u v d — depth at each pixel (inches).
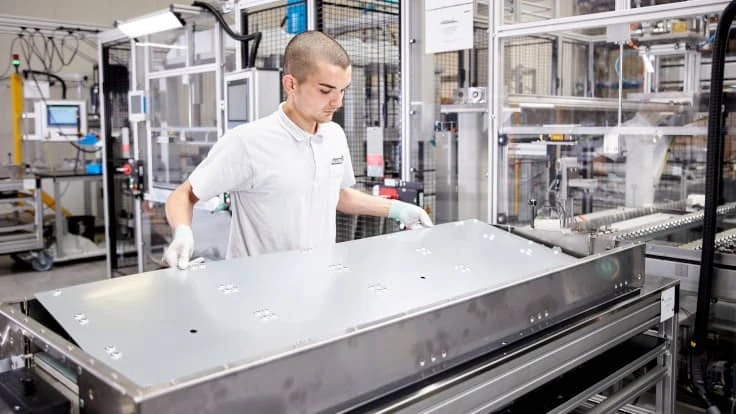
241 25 149.2
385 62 132.0
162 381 32.8
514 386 48.3
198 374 31.3
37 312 44.9
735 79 84.7
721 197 89.5
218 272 52.4
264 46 151.0
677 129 103.0
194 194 71.6
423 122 119.2
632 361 64.7
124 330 39.2
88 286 47.3
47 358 42.4
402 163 119.6
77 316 41.1
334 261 57.1
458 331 45.7
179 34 171.2
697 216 103.0
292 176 73.5
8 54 293.7
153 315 41.8
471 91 112.4
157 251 193.6
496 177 108.5
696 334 82.6
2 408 36.5
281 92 137.6
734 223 93.9
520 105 111.7
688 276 85.3
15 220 239.0
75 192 313.0
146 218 193.6
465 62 116.4
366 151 129.9
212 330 39.7
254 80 133.3
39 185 232.8
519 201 111.3
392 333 40.8
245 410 33.0
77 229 270.7
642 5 93.0
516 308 50.6
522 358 48.6
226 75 143.9
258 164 72.7
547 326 53.9
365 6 133.6
